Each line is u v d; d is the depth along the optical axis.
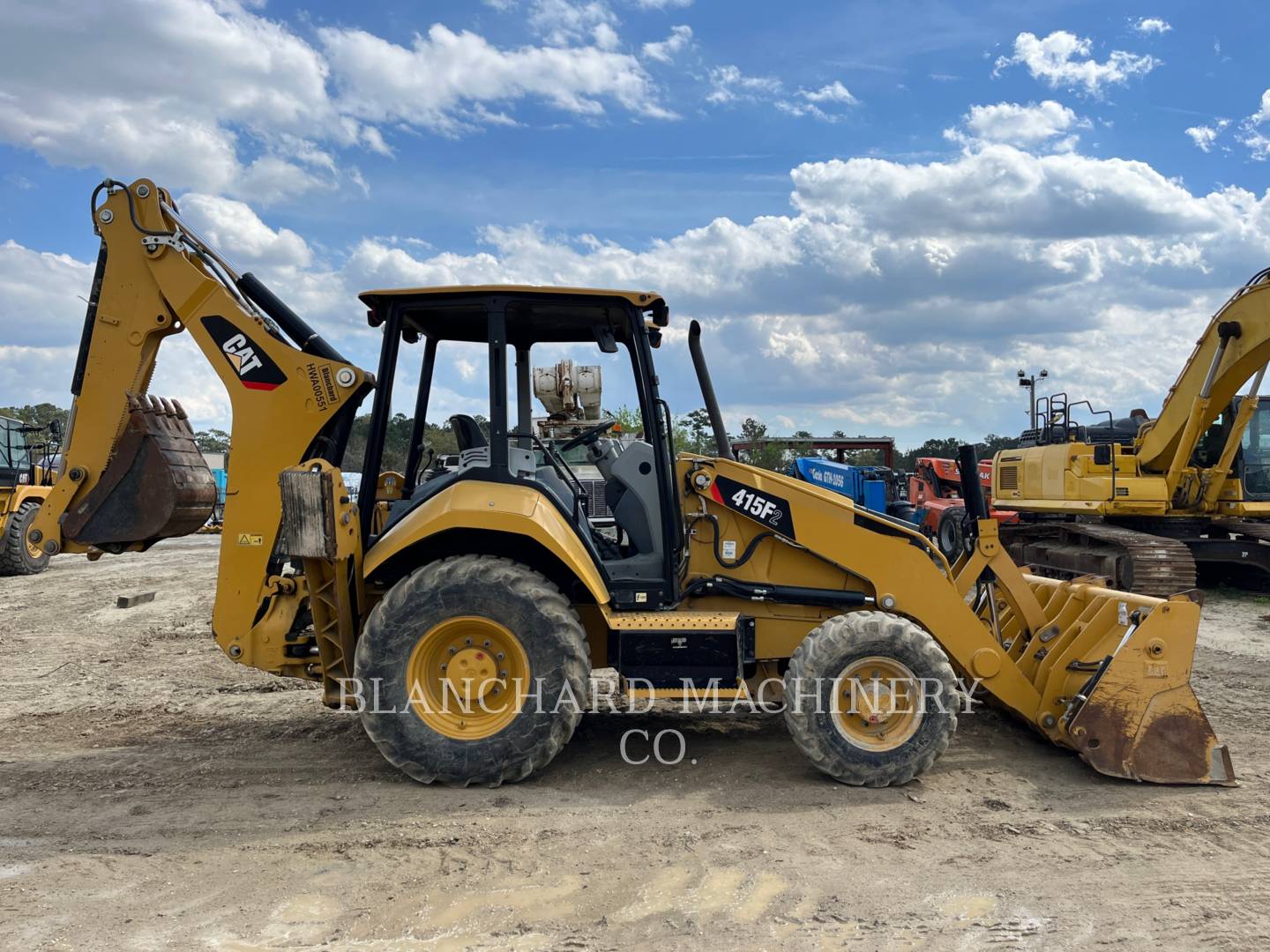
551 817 4.12
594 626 5.24
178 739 5.47
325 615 4.66
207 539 24.97
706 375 5.37
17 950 2.94
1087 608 5.16
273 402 4.83
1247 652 8.27
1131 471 12.23
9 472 15.09
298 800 4.35
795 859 3.68
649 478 5.12
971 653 5.00
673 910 3.25
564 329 5.30
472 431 5.36
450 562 4.56
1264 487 12.04
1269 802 4.34
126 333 4.89
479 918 3.18
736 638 4.69
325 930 3.09
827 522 5.04
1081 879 3.51
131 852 3.75
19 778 4.70
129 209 4.88
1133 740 4.58
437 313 5.01
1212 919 3.20
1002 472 14.79
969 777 4.70
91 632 9.47
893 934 3.08
